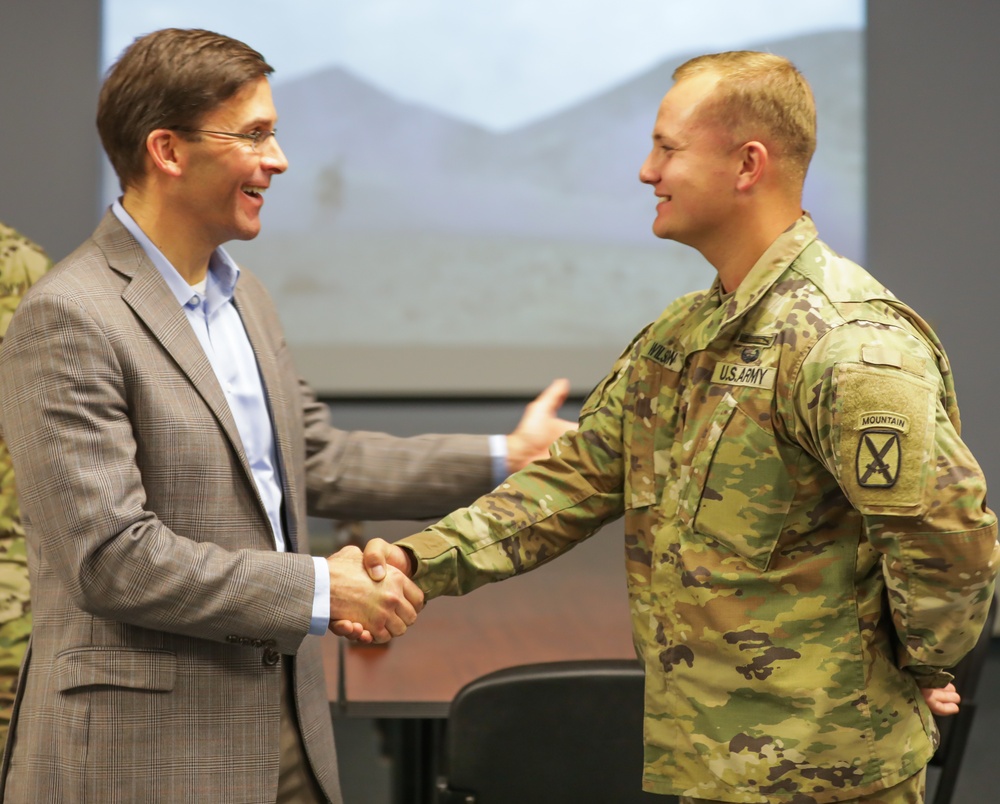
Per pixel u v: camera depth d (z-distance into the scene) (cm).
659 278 643
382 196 626
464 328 636
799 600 125
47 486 136
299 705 156
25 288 187
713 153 129
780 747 124
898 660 128
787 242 130
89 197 549
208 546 141
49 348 137
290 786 156
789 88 129
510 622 252
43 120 544
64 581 137
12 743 146
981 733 355
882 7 545
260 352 162
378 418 633
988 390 535
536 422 187
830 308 124
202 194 147
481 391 639
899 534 117
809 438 123
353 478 181
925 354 122
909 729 128
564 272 639
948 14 544
